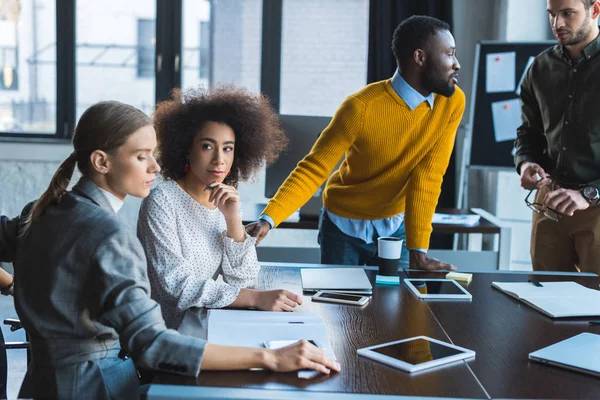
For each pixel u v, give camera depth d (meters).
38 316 1.35
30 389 1.39
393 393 1.21
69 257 1.32
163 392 1.19
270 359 1.29
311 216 3.40
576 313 1.70
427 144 2.34
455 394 1.22
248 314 1.61
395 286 1.98
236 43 4.66
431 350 1.42
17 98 4.65
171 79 4.66
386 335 1.54
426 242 2.30
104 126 1.36
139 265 1.34
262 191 4.68
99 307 1.32
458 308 1.77
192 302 1.65
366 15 4.63
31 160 4.54
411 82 2.26
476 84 4.21
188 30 4.64
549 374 1.32
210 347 1.29
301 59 4.68
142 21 4.62
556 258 2.75
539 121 2.81
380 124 2.29
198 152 1.74
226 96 1.80
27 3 4.57
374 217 2.46
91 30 4.62
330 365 1.31
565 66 2.63
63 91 4.64
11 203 4.55
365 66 4.68
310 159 2.31
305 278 1.99
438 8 4.38
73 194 1.39
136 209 4.61
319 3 4.62
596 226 2.59
